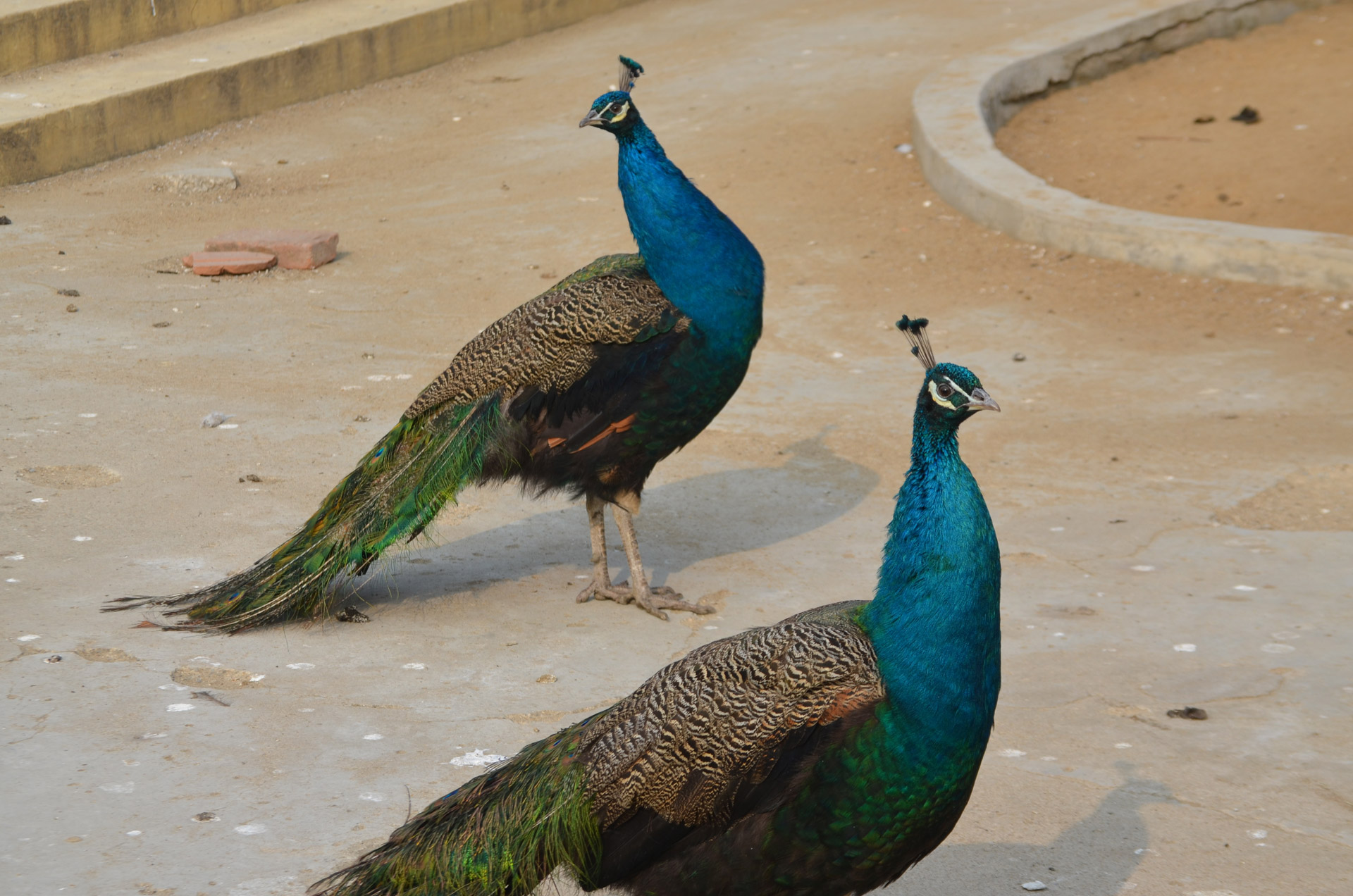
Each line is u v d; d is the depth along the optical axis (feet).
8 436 36.42
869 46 80.53
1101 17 76.07
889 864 16.02
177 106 71.51
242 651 26.22
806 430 39.24
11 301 48.98
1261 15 79.15
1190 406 40.34
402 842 16.29
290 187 65.62
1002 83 67.46
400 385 41.93
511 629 27.66
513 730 23.27
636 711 16.15
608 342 27.25
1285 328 46.16
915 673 15.51
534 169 66.64
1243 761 22.54
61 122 66.23
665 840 15.93
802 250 55.11
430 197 63.62
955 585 15.55
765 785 15.58
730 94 74.28
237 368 43.01
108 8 75.97
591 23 92.12
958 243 55.01
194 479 34.22
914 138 64.13
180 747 22.33
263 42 78.59
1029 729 23.61
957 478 15.80
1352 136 61.62
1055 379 42.83
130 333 46.16
